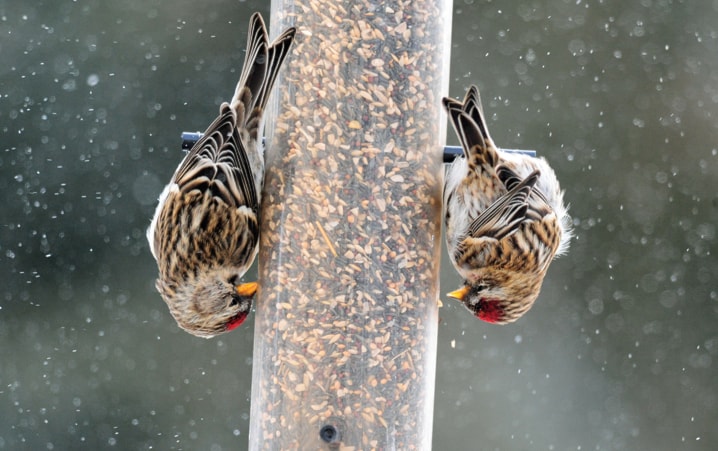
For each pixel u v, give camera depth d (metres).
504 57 14.88
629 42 15.11
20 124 14.20
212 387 14.26
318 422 8.34
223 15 14.43
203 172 8.21
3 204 14.14
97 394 14.11
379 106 8.43
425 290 8.52
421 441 8.48
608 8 15.13
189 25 14.43
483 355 14.48
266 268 8.43
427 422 8.53
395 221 8.45
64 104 14.24
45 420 14.02
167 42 14.40
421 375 8.48
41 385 14.08
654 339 14.73
